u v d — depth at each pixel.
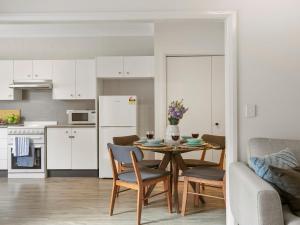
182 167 3.46
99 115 5.00
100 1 2.69
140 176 2.93
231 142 2.65
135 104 4.96
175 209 3.39
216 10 2.65
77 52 5.73
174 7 2.67
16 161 5.06
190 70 4.85
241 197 2.14
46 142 5.12
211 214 3.23
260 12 2.65
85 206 3.53
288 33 2.64
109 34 5.68
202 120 4.86
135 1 2.68
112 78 5.33
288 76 2.65
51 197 3.90
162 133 4.78
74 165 5.11
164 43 4.78
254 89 2.66
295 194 1.89
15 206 3.54
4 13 2.68
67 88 5.31
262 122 2.66
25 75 5.33
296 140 2.50
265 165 2.08
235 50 2.63
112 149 3.07
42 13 2.68
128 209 3.41
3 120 5.62
